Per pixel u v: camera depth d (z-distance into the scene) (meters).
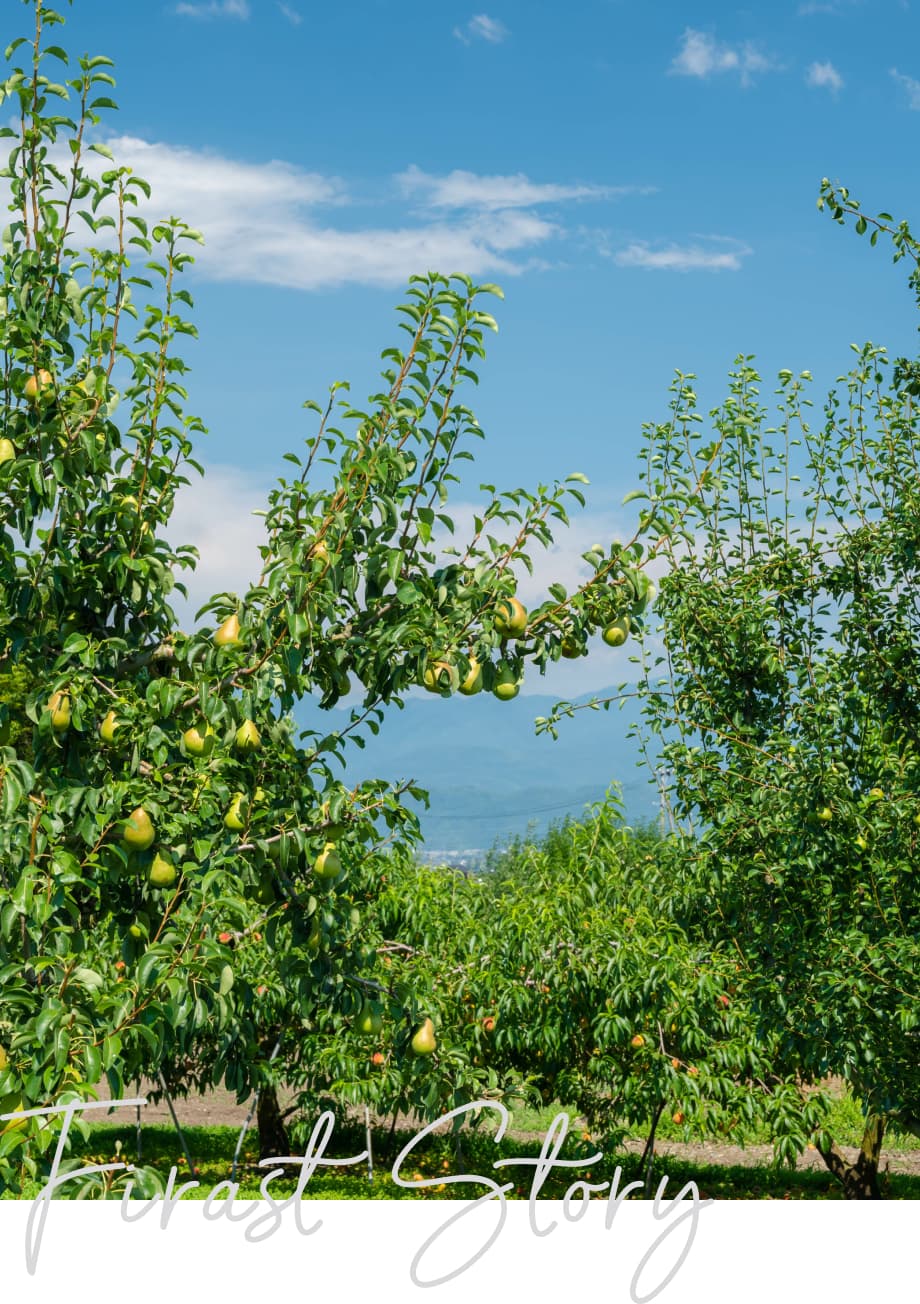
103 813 3.73
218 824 4.17
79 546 4.25
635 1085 9.38
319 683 4.30
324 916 4.37
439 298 4.03
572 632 4.04
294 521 4.16
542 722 7.10
